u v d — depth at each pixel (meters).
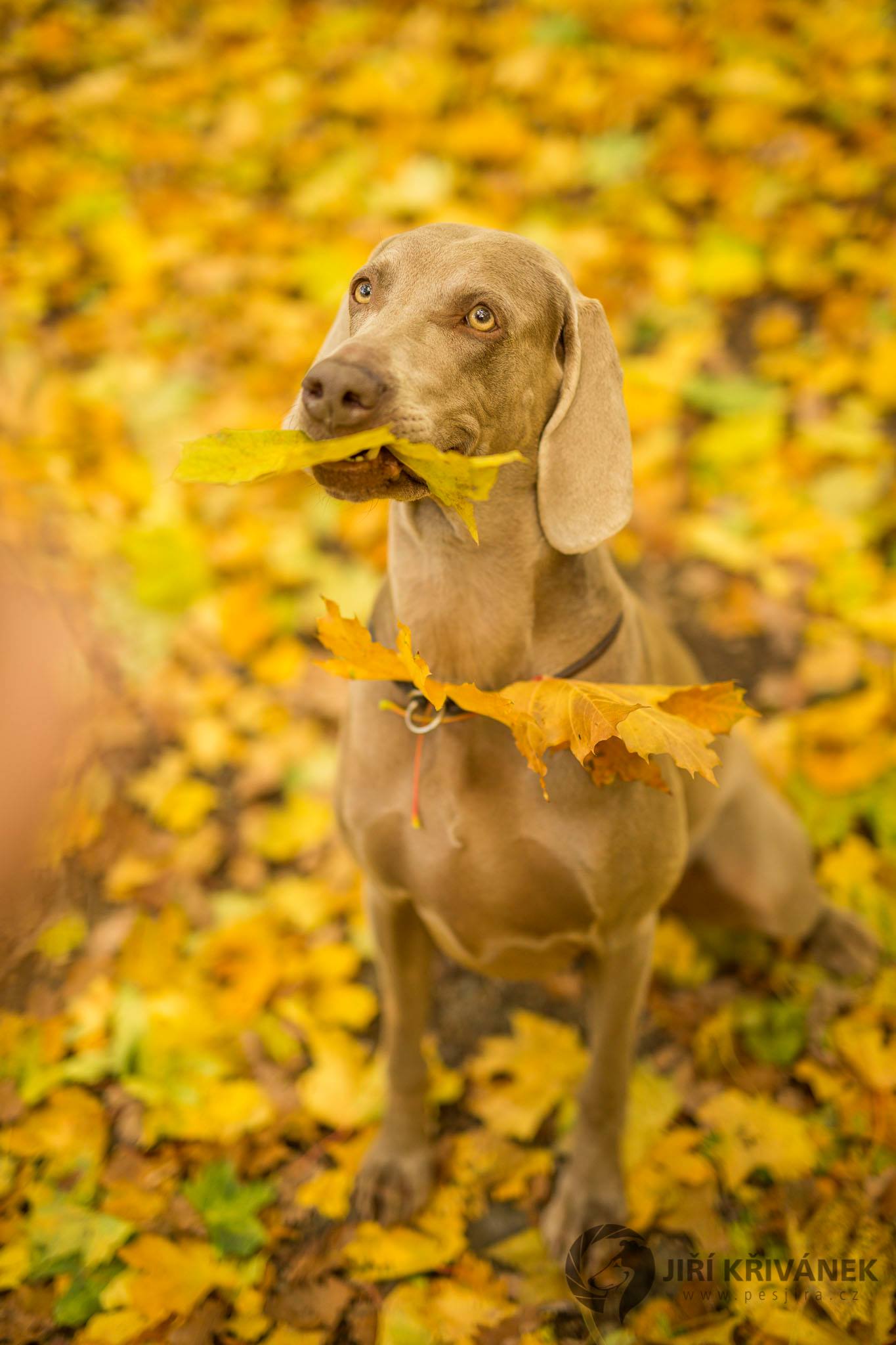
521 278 1.77
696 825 2.39
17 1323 2.08
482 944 2.13
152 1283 2.10
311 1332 2.09
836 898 2.83
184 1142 2.38
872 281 4.08
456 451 1.71
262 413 3.82
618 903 2.00
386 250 1.83
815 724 3.11
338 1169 2.35
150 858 2.94
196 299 4.16
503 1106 2.44
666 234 4.22
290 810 3.03
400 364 1.61
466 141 4.54
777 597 3.43
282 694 3.27
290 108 4.76
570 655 1.93
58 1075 2.45
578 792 1.90
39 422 3.85
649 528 3.59
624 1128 2.24
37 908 2.71
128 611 3.41
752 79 4.59
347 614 3.38
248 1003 2.59
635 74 4.66
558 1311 2.12
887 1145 2.30
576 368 1.84
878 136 4.44
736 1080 2.48
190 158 4.62
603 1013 2.16
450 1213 2.28
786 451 3.68
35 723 2.76
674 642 2.47
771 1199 2.25
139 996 2.60
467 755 1.91
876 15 4.75
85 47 5.03
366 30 5.02
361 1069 2.50
